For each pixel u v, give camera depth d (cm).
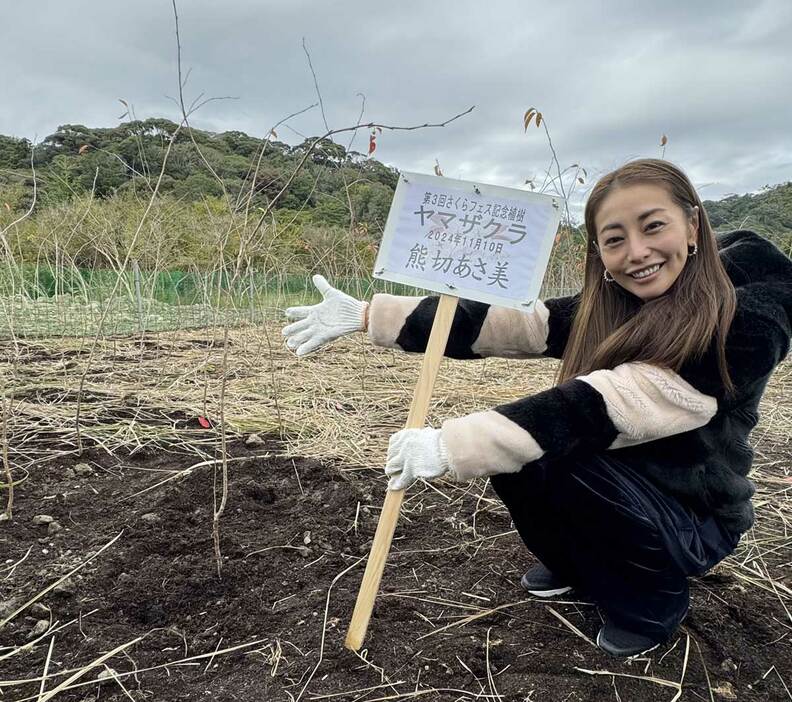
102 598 167
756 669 147
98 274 612
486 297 143
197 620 161
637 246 132
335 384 397
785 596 176
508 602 169
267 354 494
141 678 139
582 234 580
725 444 144
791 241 520
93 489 227
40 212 570
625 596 146
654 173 131
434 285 147
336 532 202
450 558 192
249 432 293
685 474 140
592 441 126
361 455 268
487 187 147
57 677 139
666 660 148
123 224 552
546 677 140
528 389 403
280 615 161
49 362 422
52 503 214
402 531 209
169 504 214
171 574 176
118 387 355
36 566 178
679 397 125
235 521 208
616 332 136
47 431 277
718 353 126
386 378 425
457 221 149
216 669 143
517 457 123
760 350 128
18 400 318
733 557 198
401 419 330
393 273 151
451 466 124
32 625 156
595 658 147
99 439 271
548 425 123
